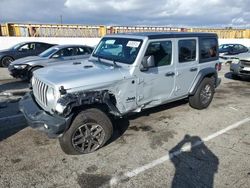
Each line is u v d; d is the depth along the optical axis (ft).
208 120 17.46
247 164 11.75
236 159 12.19
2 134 14.52
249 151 13.04
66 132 11.51
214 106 20.86
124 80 13.25
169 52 15.76
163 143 13.78
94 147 12.52
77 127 11.60
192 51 17.60
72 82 11.65
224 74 38.78
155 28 80.02
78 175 10.69
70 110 10.89
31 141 13.70
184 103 21.27
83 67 13.98
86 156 12.22
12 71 28.30
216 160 12.07
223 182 10.36
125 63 13.97
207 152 12.84
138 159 12.05
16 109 19.07
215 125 16.58
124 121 16.83
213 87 20.04
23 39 61.41
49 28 68.44
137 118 17.43
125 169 11.20
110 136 12.91
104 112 12.76
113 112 12.34
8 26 63.98
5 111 18.58
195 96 18.90
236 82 32.01
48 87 11.73
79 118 11.57
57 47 30.22
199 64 18.33
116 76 12.96
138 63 13.71
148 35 14.61
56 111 11.14
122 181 10.35
